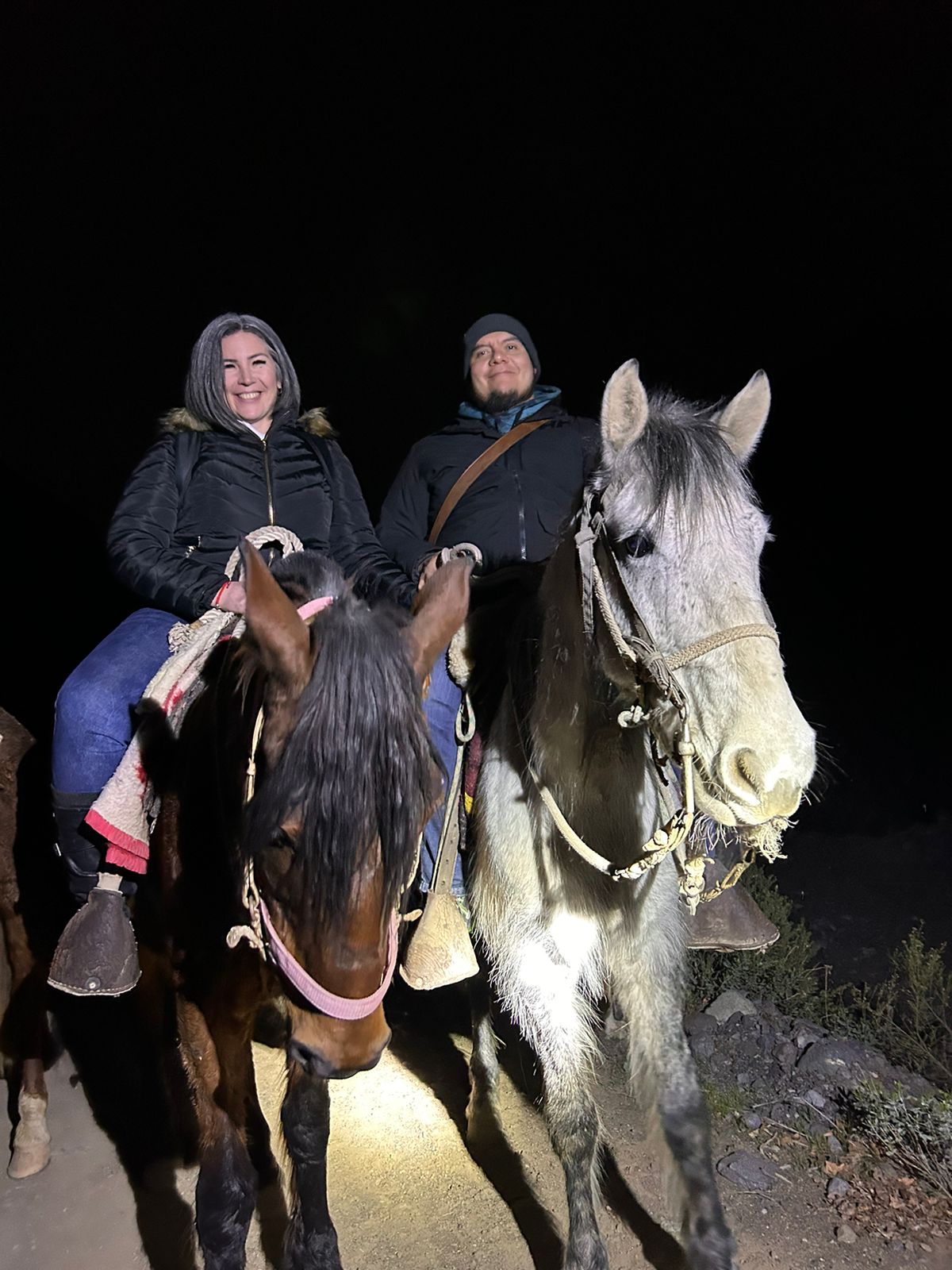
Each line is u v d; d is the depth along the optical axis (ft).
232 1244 6.73
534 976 7.61
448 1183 9.37
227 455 9.21
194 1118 8.07
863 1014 12.25
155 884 7.39
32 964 9.93
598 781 7.13
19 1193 9.39
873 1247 8.23
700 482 5.92
